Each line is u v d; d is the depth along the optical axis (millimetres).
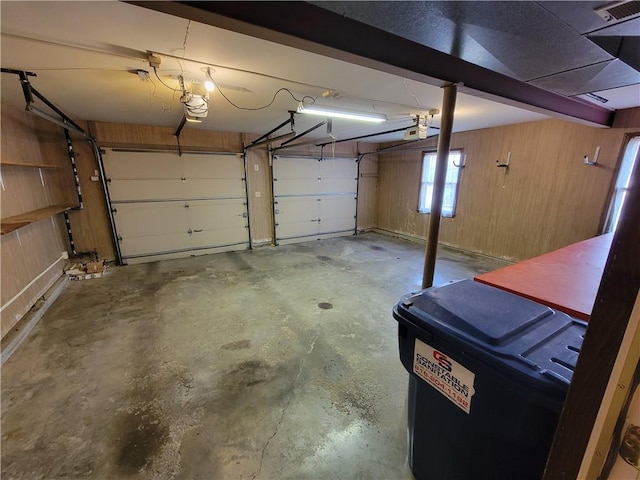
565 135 3955
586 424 524
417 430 1194
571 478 567
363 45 1327
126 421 1739
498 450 897
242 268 4746
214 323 2922
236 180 5738
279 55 2002
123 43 1818
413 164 6625
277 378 2115
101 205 4723
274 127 4980
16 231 3014
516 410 817
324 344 2555
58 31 1660
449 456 1067
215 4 944
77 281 4102
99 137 4453
